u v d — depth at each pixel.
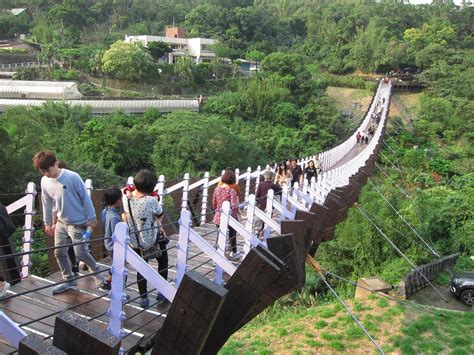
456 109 43.19
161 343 3.37
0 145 16.06
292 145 37.84
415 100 54.09
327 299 13.10
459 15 76.56
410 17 77.38
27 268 5.32
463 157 35.81
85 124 29.22
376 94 51.75
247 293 4.24
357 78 60.81
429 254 15.41
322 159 21.36
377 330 9.79
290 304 12.94
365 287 11.65
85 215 4.55
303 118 43.97
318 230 7.17
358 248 14.86
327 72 67.25
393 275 13.39
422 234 16.50
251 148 33.88
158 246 4.56
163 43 55.00
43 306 4.28
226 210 5.44
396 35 72.75
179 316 3.27
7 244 4.95
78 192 4.47
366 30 70.56
